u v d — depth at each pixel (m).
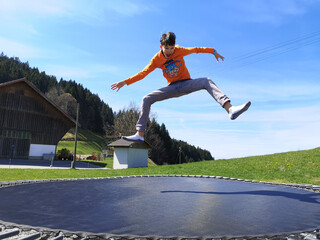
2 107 23.45
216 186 5.53
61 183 5.99
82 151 46.97
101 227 2.39
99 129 73.50
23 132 24.58
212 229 2.38
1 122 23.28
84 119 69.81
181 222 2.57
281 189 5.25
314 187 6.05
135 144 20.47
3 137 23.36
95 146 55.50
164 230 2.32
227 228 2.42
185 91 3.54
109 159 36.38
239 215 2.89
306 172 10.27
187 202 3.58
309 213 3.13
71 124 27.91
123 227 2.39
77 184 5.77
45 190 4.73
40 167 17.88
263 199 3.98
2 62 74.38
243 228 2.44
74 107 68.06
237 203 3.57
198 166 13.56
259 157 15.96
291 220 2.77
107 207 3.22
